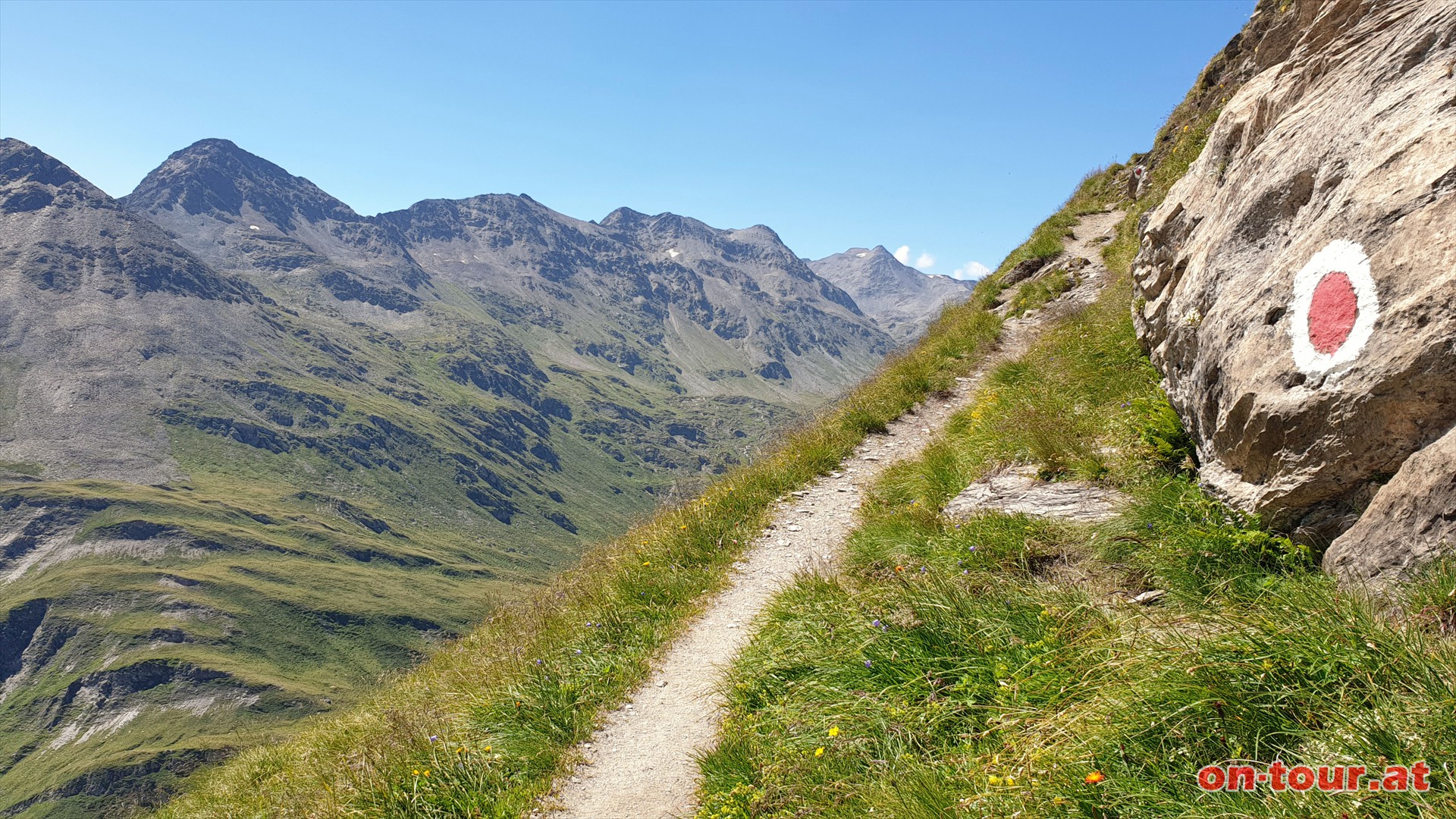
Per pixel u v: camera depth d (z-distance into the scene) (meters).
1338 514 5.32
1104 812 3.79
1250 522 5.93
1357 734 3.42
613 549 12.56
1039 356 13.80
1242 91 9.59
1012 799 4.12
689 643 8.57
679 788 6.16
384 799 6.93
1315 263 5.70
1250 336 6.24
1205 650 4.18
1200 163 9.73
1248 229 7.10
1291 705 3.80
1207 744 3.86
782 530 10.98
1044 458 9.16
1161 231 9.80
